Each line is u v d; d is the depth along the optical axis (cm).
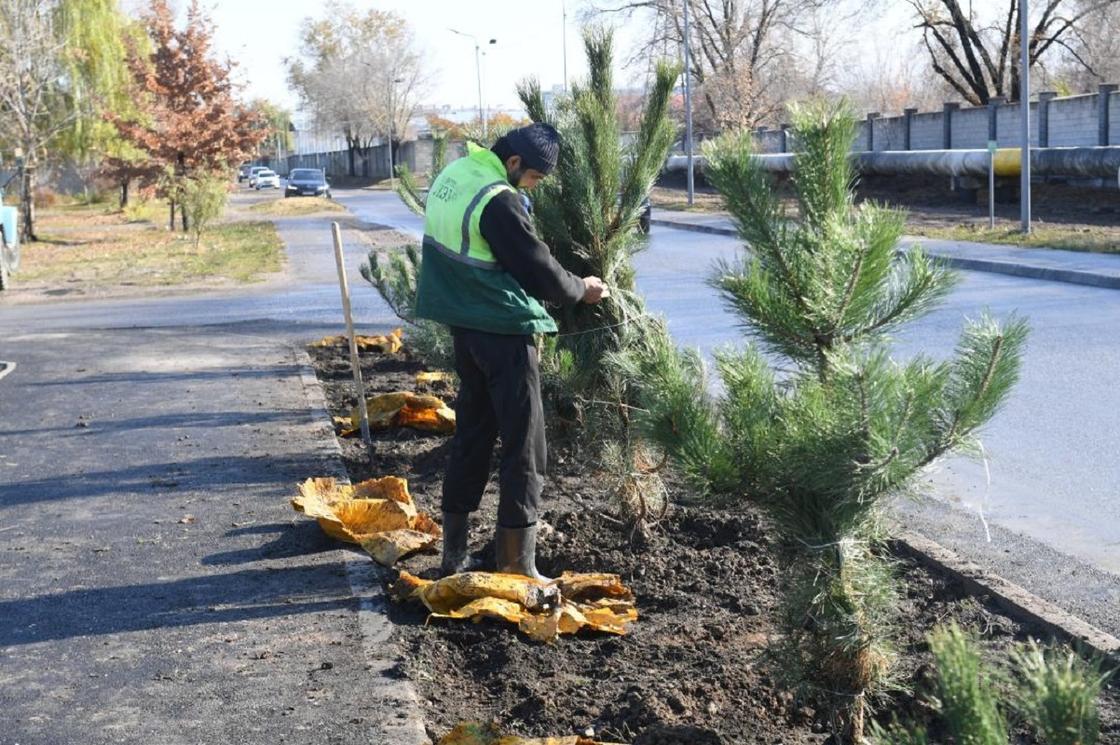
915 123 4559
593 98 605
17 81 3575
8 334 1512
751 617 487
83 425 904
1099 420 873
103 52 4491
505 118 849
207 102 3916
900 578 527
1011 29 4288
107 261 2944
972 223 2714
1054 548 596
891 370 342
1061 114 3712
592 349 604
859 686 374
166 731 391
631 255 640
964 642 229
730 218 383
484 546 589
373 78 9725
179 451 802
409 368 1141
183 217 3850
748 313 370
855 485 345
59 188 6312
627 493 586
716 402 378
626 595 512
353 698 412
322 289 2092
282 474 727
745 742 378
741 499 371
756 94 5081
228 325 1564
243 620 489
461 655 458
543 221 608
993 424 872
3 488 721
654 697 405
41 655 459
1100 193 3112
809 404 348
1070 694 215
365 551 573
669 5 4878
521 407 510
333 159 11588
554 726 394
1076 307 1458
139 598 518
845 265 351
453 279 506
